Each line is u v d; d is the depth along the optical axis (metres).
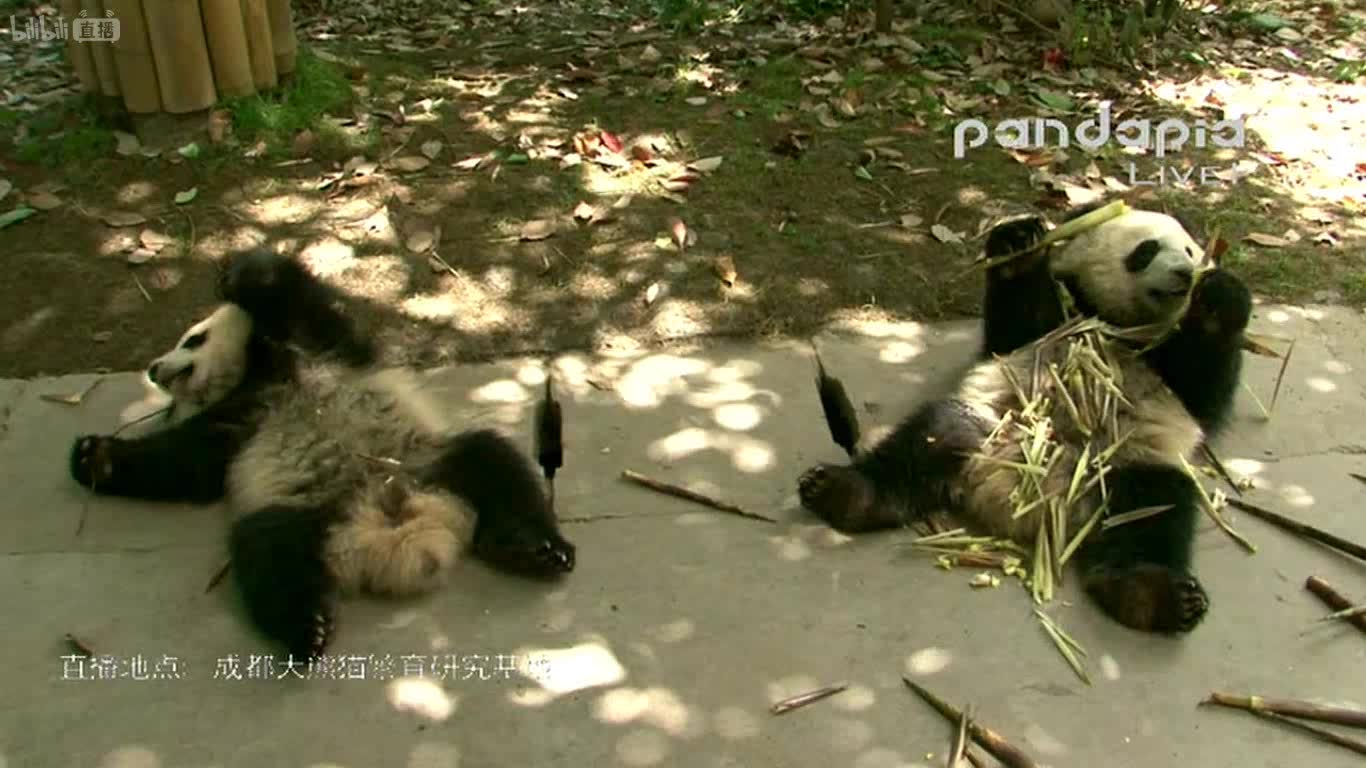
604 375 4.74
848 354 4.87
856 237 5.50
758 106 6.46
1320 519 4.02
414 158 5.88
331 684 3.38
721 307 5.09
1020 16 7.71
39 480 4.19
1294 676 3.40
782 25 7.80
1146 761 3.13
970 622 3.59
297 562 3.57
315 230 5.43
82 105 6.05
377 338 4.88
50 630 3.57
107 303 5.04
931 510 4.02
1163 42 7.73
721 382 4.70
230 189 5.65
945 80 6.88
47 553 3.87
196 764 3.13
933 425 4.07
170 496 4.12
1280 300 5.19
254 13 5.91
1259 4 8.74
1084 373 4.12
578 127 6.23
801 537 3.94
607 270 5.27
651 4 8.45
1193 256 4.27
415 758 3.14
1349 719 3.23
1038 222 4.25
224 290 4.35
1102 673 3.41
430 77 6.79
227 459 4.15
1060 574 3.75
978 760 3.12
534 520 3.79
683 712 3.28
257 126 5.92
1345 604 3.62
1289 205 5.84
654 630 3.55
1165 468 3.93
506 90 6.65
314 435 4.01
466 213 5.56
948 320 5.11
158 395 4.62
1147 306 4.25
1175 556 3.64
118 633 3.56
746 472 4.22
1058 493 3.89
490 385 4.68
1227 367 4.09
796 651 3.47
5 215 5.41
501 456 3.98
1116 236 4.31
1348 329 5.01
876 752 3.16
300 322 4.36
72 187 5.61
